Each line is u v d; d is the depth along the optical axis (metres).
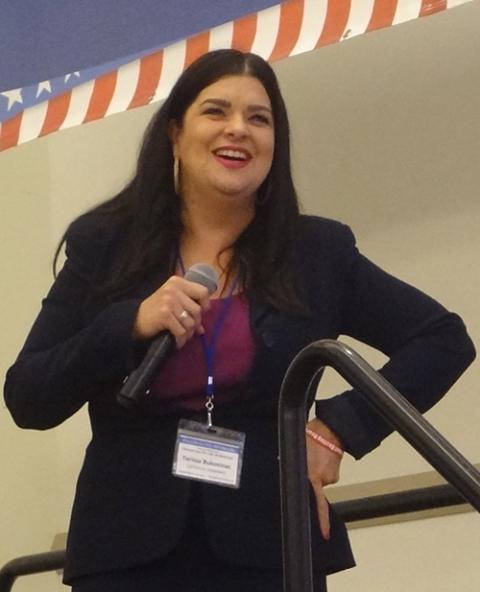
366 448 2.62
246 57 2.90
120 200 2.86
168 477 2.51
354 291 2.81
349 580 4.82
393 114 4.94
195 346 2.60
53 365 2.60
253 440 2.57
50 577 5.73
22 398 2.64
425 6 4.01
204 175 2.76
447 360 2.75
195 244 2.80
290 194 2.84
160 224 2.79
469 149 4.72
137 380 2.48
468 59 4.76
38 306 5.95
